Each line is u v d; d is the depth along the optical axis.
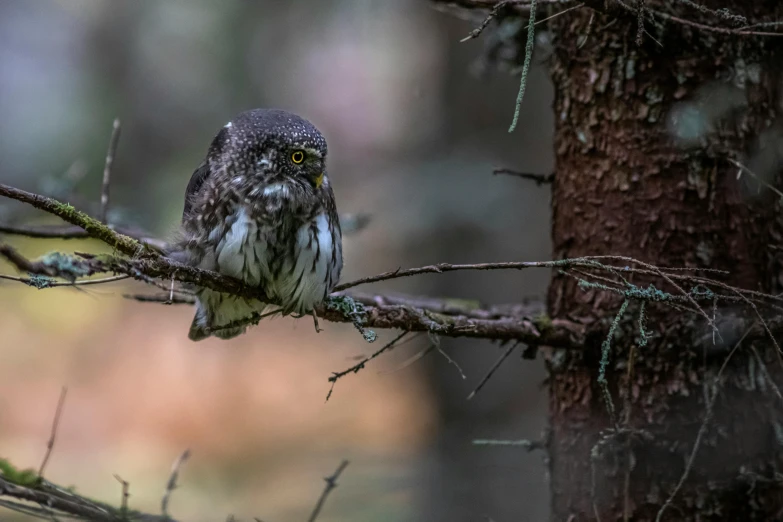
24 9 18.95
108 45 18.11
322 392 21.42
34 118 18.28
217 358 22.31
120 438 20.19
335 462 14.69
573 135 6.73
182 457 6.84
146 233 8.12
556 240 6.91
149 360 22.11
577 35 6.64
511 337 6.34
